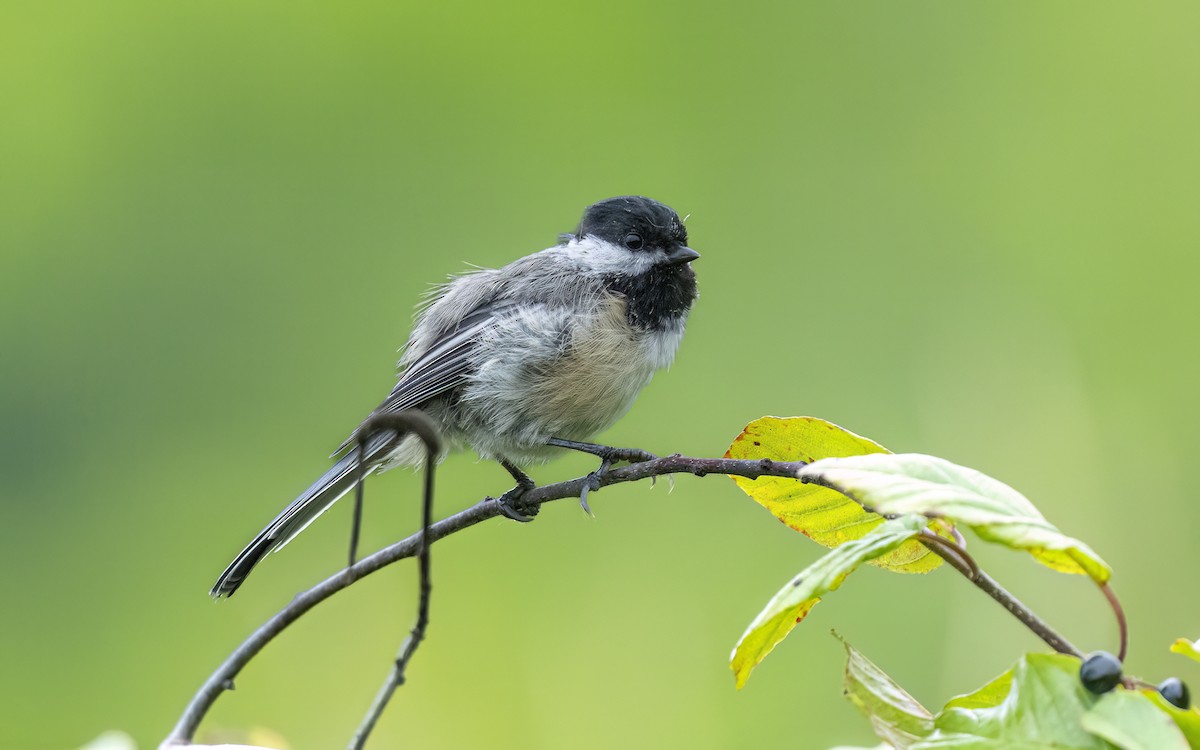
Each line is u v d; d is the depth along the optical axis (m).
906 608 9.16
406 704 10.20
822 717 9.29
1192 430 10.80
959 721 3.13
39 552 12.21
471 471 10.86
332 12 13.29
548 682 10.08
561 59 13.38
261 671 10.58
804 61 13.17
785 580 10.12
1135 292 11.80
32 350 12.71
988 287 12.12
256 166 13.19
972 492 3.24
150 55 13.27
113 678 11.41
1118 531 10.09
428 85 13.32
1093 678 3.02
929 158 12.78
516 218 13.12
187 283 12.96
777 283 12.44
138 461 12.49
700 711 9.70
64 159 13.08
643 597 10.30
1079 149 12.49
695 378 11.75
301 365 12.72
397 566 10.74
